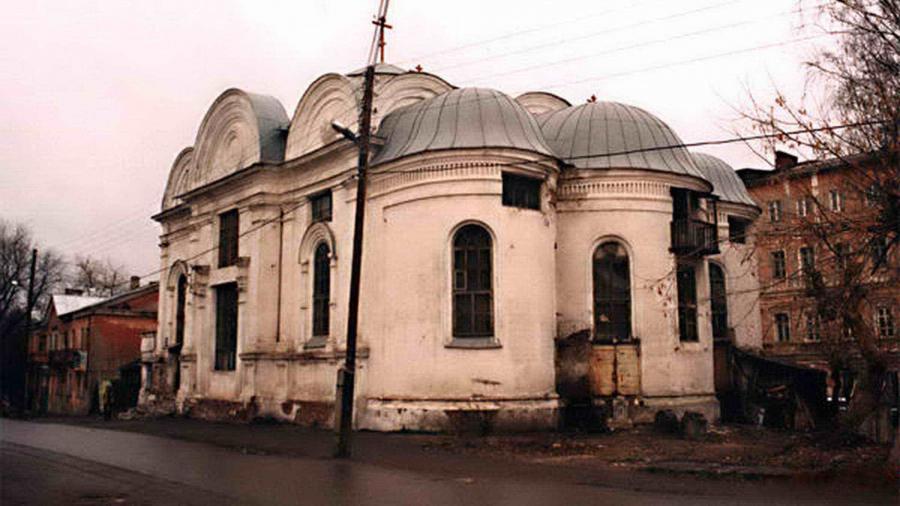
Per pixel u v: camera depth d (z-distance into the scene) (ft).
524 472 51.29
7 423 117.29
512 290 75.97
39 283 229.86
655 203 85.51
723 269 104.83
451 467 53.83
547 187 80.84
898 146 48.57
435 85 93.15
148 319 176.45
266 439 75.97
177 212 121.80
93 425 104.37
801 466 51.65
